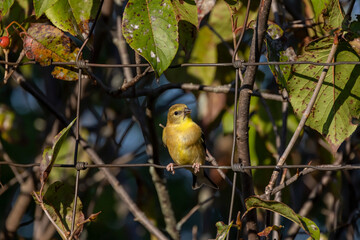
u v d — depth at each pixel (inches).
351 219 437.7
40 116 629.9
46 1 292.2
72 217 315.3
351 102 304.2
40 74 623.2
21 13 372.8
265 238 323.9
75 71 352.8
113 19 479.8
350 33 297.1
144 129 466.6
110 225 605.6
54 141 289.4
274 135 414.9
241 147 316.5
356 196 464.8
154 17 282.2
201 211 506.9
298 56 311.9
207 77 429.7
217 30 428.8
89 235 602.2
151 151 459.5
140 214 446.3
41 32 334.0
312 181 501.7
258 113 422.3
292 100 310.7
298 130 299.6
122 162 527.8
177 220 650.2
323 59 309.0
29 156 616.7
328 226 455.5
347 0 407.8
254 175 412.2
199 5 346.6
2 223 552.7
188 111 424.2
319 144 435.2
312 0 314.7
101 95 576.7
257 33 301.1
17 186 597.6
